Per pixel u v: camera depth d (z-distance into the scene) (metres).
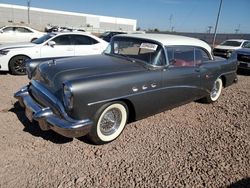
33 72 4.18
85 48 8.46
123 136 3.89
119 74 3.45
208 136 4.07
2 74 7.54
